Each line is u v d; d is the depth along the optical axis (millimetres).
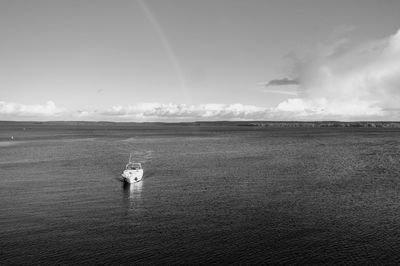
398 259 38219
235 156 134125
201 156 134750
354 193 67188
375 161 116750
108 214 54156
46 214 53969
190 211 55438
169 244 42219
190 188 72750
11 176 87375
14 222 50062
